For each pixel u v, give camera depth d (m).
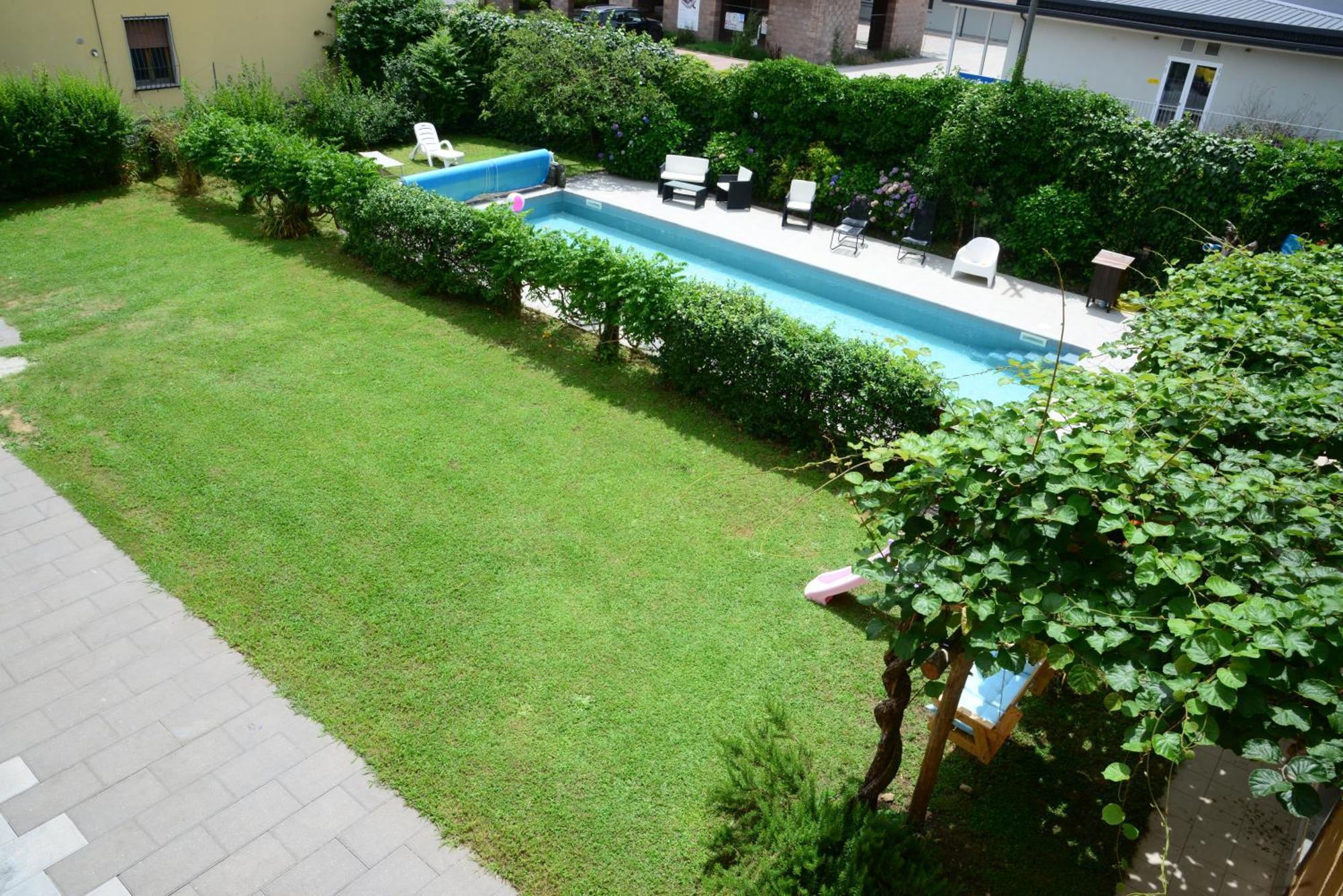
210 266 12.43
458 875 4.70
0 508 7.38
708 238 15.52
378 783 5.19
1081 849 4.98
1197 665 3.25
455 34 20.12
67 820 4.89
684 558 7.23
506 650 6.18
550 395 9.70
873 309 13.73
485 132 20.73
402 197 12.06
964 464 3.85
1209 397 4.62
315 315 11.16
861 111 15.70
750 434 9.20
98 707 5.59
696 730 5.63
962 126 14.27
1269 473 4.04
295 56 20.36
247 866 4.68
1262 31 17.12
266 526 7.31
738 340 9.02
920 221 15.16
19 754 5.27
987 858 4.90
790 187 16.73
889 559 3.99
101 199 14.86
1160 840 5.05
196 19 18.31
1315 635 3.10
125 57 17.50
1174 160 12.95
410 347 10.52
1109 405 4.54
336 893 4.56
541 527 7.50
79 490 7.63
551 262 10.64
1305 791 2.79
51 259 12.33
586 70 17.33
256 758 5.30
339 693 5.77
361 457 8.30
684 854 4.84
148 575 6.73
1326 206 12.00
